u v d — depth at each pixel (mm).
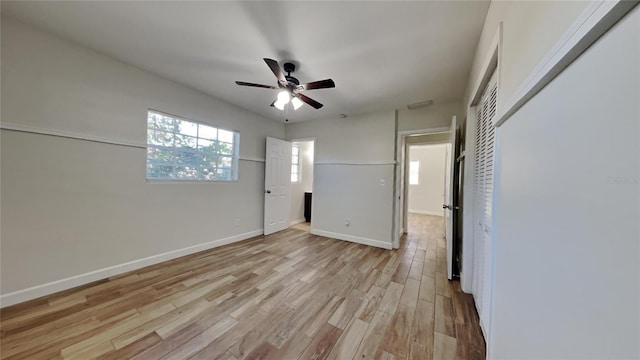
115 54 2273
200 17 1703
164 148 2889
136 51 2215
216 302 1978
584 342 497
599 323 459
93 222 2268
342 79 2627
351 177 4113
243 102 3572
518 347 833
